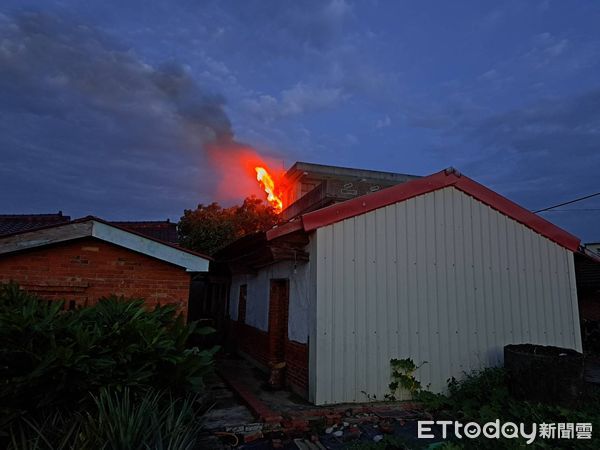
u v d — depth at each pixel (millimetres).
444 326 6578
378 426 5215
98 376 3891
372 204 6457
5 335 3803
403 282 6473
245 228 14359
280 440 4699
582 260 8984
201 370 4992
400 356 6246
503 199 7328
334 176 18031
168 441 3426
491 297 6938
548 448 4328
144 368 4277
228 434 4801
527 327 7031
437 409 5824
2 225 10617
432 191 6922
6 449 3402
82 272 6316
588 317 12836
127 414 3379
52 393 3723
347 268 6195
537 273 7305
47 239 5930
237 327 11031
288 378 6871
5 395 3572
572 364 5594
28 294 5566
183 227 14781
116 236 6250
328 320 5957
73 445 3119
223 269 12336
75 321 4344
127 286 6484
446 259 6805
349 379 5926
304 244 6445
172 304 6316
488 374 6199
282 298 8078
